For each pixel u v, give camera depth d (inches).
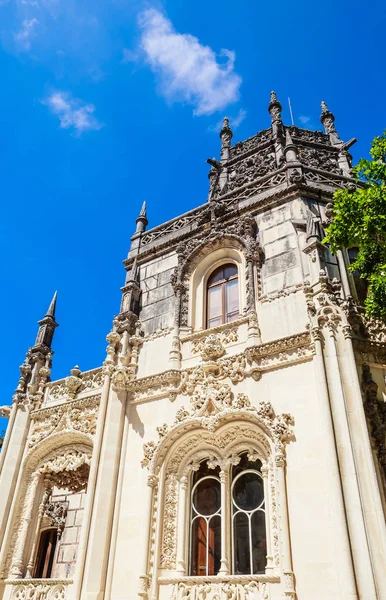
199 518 519.8
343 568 375.2
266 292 598.9
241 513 494.9
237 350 570.3
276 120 920.3
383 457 430.0
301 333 516.7
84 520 542.0
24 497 661.3
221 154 967.6
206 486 534.6
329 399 454.3
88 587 496.7
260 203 687.1
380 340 524.4
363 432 428.5
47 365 788.0
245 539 479.8
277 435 473.7
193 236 743.1
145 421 589.6
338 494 403.5
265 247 641.6
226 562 470.3
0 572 599.5
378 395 479.8
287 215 650.8
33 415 719.7
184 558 498.9
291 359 514.3
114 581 502.9
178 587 471.2
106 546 524.4
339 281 572.7
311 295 529.7
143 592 474.3
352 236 442.6
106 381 639.8
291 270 594.2
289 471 458.9
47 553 868.6
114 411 608.4
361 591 363.6
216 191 853.2
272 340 533.6
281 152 805.2
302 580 406.9
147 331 685.3
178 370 592.1
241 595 436.8
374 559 371.2
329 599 386.3
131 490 550.0
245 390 529.7
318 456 448.8
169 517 519.8
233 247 673.6
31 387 748.6
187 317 655.1
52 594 550.0
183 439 549.0
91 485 564.7
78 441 657.6
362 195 433.4
